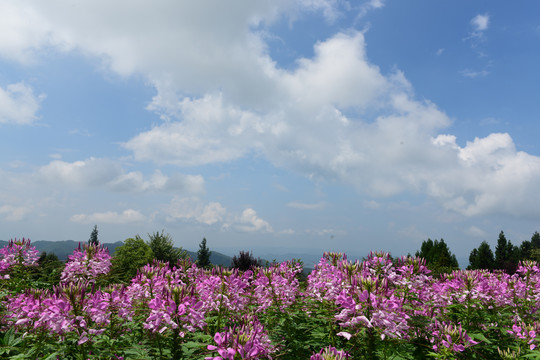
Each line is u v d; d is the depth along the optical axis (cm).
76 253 706
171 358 452
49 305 440
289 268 884
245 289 726
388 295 487
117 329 541
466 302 682
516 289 809
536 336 617
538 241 6525
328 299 579
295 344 579
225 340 347
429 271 707
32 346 457
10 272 821
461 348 508
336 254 781
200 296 562
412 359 517
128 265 1775
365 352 485
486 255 4759
